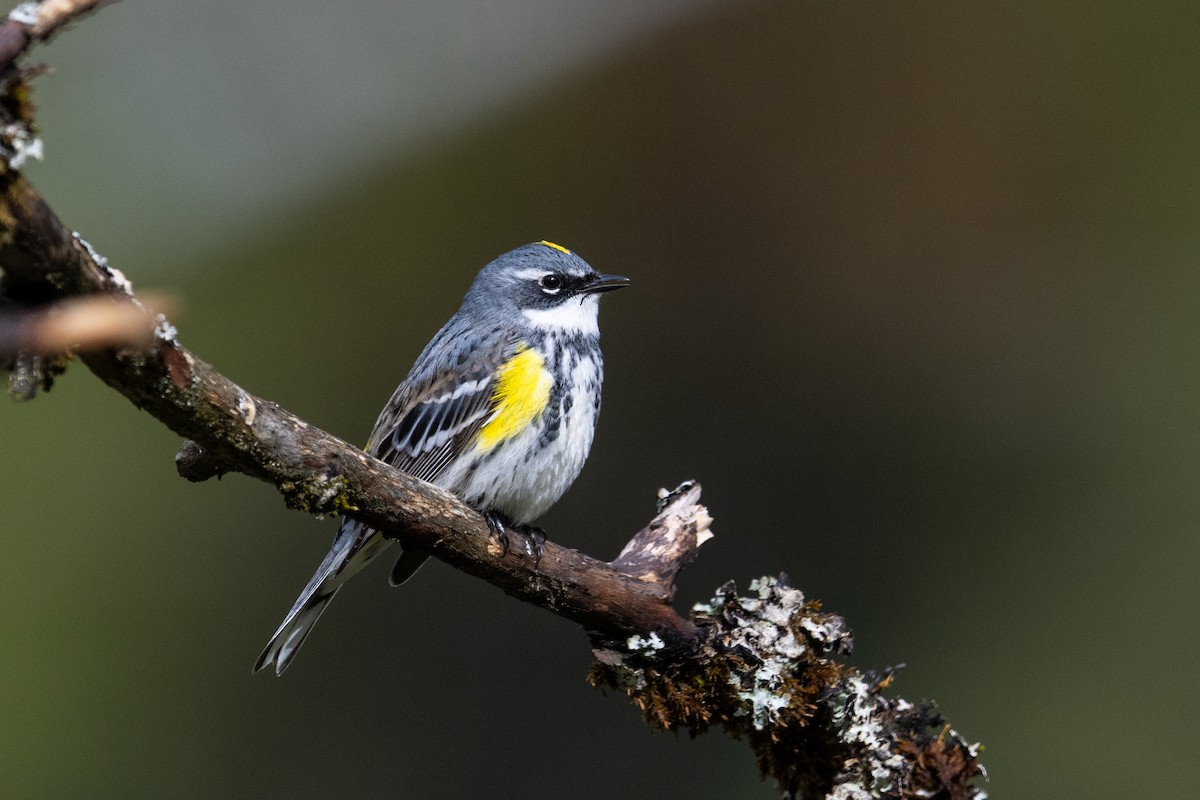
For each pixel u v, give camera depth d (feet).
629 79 55.42
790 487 46.50
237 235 54.08
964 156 53.11
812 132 53.78
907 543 44.47
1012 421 46.98
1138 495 44.09
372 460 19.54
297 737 42.73
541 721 42.83
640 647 22.24
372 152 56.13
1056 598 42.32
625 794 41.11
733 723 22.79
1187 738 38.09
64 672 42.32
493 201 53.72
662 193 53.21
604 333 49.98
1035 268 50.90
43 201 14.28
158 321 15.90
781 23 55.26
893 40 54.39
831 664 22.22
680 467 46.44
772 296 51.16
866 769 21.47
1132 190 52.08
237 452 17.92
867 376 48.83
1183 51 54.13
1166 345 48.21
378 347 50.37
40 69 14.19
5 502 45.32
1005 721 39.78
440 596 44.55
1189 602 41.32
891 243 51.80
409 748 42.55
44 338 14.78
